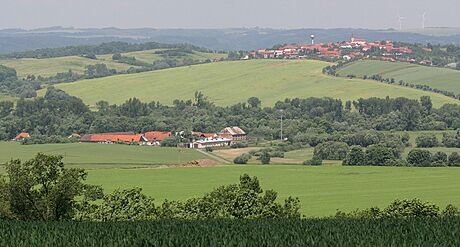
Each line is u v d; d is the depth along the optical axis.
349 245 85.06
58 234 95.81
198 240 88.75
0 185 144.50
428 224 109.12
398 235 93.25
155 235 95.44
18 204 145.50
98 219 148.88
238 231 100.94
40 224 113.94
